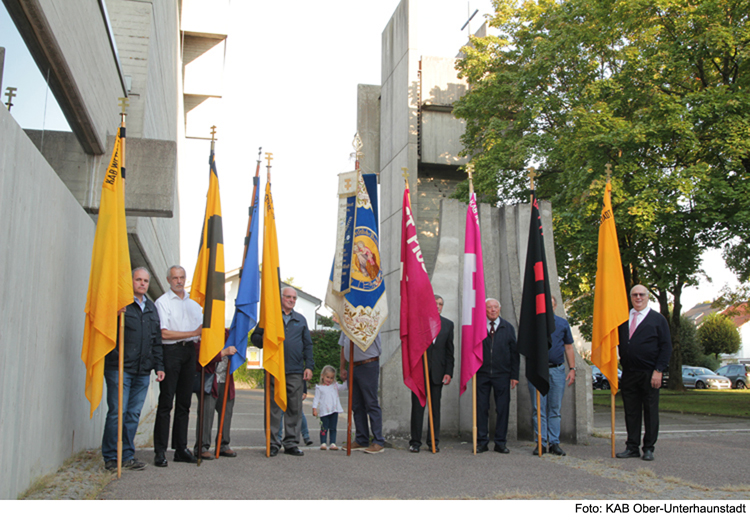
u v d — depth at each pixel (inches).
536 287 299.4
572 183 631.8
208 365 271.9
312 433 420.2
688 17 644.7
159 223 557.0
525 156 701.3
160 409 241.8
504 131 790.5
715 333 2005.4
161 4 499.8
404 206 320.2
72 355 249.9
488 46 845.8
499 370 307.0
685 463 269.4
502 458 283.4
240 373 1146.7
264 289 279.7
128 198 326.3
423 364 307.4
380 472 241.3
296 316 295.3
